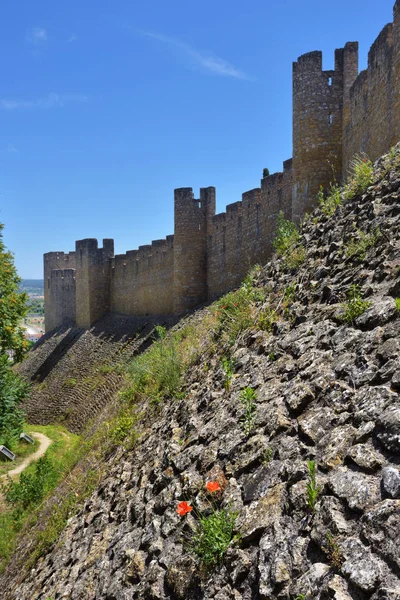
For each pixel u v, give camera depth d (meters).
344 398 3.80
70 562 5.88
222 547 3.37
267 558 2.98
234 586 3.08
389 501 2.59
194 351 9.54
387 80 11.82
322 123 16.28
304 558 2.82
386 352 3.87
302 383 4.42
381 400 3.41
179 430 6.29
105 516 6.10
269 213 21.39
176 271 28.38
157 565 3.99
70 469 11.70
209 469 4.55
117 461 7.98
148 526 4.72
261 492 3.61
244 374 5.95
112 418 11.97
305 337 5.36
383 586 2.24
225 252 25.64
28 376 43.56
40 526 9.17
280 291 7.77
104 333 38.41
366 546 2.52
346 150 15.70
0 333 19.50
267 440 4.14
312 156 16.39
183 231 27.98
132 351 29.19
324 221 8.71
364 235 6.46
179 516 4.34
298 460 3.54
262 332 6.68
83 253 43.81
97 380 30.08
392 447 2.95
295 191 16.98
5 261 20.64
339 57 16.16
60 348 43.69
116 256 41.94
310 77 16.25
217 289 26.70
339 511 2.85
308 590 2.55
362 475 2.95
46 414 32.16
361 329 4.62
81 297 44.75
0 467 18.81
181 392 7.89
